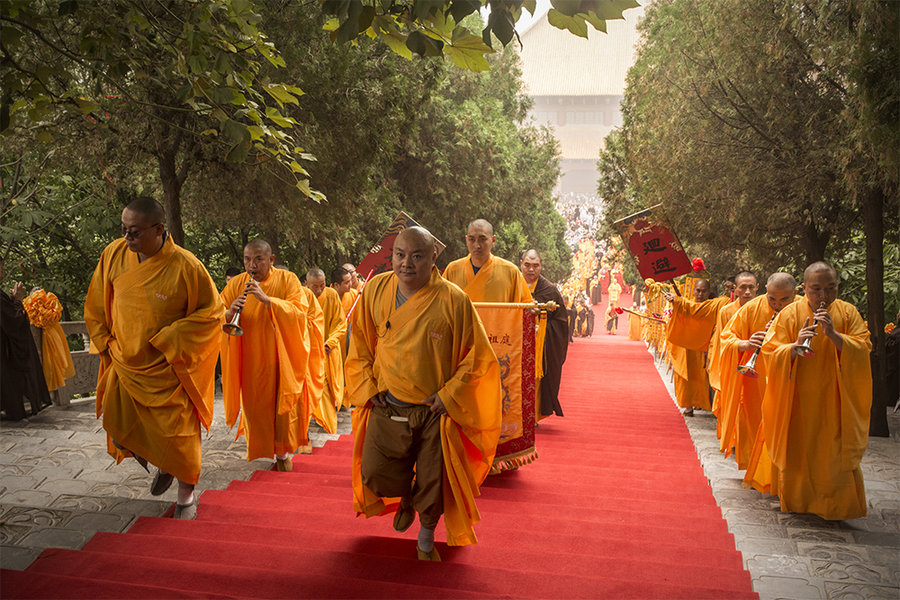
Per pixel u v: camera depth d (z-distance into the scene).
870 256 8.41
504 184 18.89
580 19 2.56
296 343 5.61
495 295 6.17
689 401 9.80
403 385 3.74
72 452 6.07
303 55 8.05
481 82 19.64
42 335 8.00
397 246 3.67
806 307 4.99
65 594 3.02
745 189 9.46
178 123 8.07
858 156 7.75
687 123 9.86
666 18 13.04
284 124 4.33
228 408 5.70
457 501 3.74
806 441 4.88
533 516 4.51
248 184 9.20
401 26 3.15
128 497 5.00
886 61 6.25
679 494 5.43
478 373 3.74
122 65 4.22
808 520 4.99
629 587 3.35
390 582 3.32
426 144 16.98
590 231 64.38
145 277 4.31
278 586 3.23
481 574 3.53
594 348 21.33
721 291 15.50
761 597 3.53
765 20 8.60
